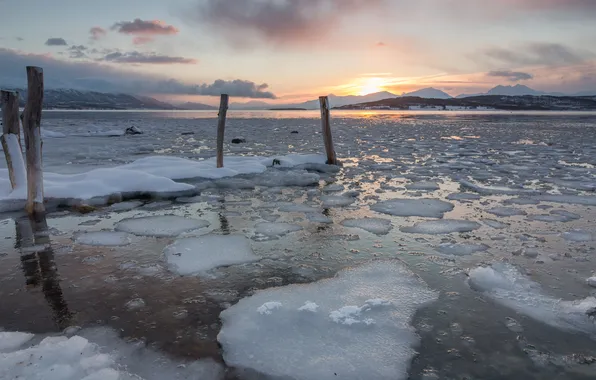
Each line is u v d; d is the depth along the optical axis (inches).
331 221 235.8
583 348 110.8
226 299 139.5
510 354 108.0
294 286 148.0
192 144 698.2
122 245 192.1
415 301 137.0
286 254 181.8
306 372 101.2
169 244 193.2
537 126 1283.2
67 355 104.7
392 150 617.0
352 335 116.4
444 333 117.9
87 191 277.7
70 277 156.1
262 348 110.6
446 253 182.9
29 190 242.4
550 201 282.4
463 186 338.6
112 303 135.8
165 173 352.5
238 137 813.9
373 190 325.4
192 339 115.2
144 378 98.2
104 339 114.4
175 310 131.4
